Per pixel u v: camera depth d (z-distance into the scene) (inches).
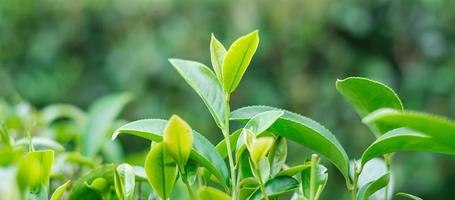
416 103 182.1
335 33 183.8
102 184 35.4
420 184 173.5
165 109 179.5
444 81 180.7
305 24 180.5
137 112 180.5
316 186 32.5
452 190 175.0
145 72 181.8
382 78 180.9
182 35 181.6
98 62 191.9
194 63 35.8
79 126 64.8
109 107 57.1
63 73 192.4
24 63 191.0
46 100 189.9
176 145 30.9
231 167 32.4
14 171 23.5
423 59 185.3
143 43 184.1
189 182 32.4
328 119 178.2
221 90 35.1
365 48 186.5
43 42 190.7
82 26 191.0
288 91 180.7
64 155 44.2
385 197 35.7
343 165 34.2
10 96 186.2
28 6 190.5
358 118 177.3
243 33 177.5
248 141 31.2
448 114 180.1
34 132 60.7
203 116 177.5
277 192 33.3
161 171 31.9
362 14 182.5
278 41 180.2
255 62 180.4
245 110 35.1
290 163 161.2
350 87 35.2
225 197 28.9
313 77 181.8
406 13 185.9
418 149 32.1
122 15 188.4
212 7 181.8
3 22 189.9
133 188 32.9
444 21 184.4
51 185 44.3
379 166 38.1
